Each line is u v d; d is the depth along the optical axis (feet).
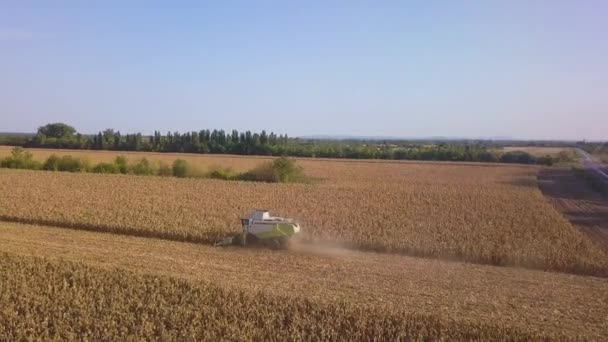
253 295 51.13
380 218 102.27
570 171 296.71
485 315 49.21
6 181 156.46
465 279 63.67
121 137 441.68
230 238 81.05
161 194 131.44
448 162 374.02
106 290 52.31
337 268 66.85
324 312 47.37
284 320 46.32
